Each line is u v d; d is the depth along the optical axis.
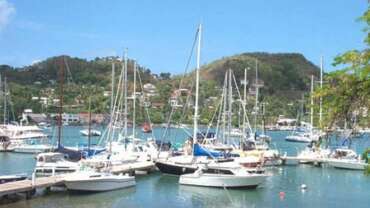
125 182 45.38
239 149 71.19
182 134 125.38
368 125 11.44
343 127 11.91
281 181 54.09
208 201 40.97
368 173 11.87
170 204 39.34
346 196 44.81
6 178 42.16
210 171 47.66
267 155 68.12
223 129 79.69
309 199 43.00
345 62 11.14
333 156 66.50
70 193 41.91
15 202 38.03
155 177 52.81
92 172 44.09
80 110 160.88
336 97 11.47
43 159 53.41
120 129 78.12
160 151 63.25
